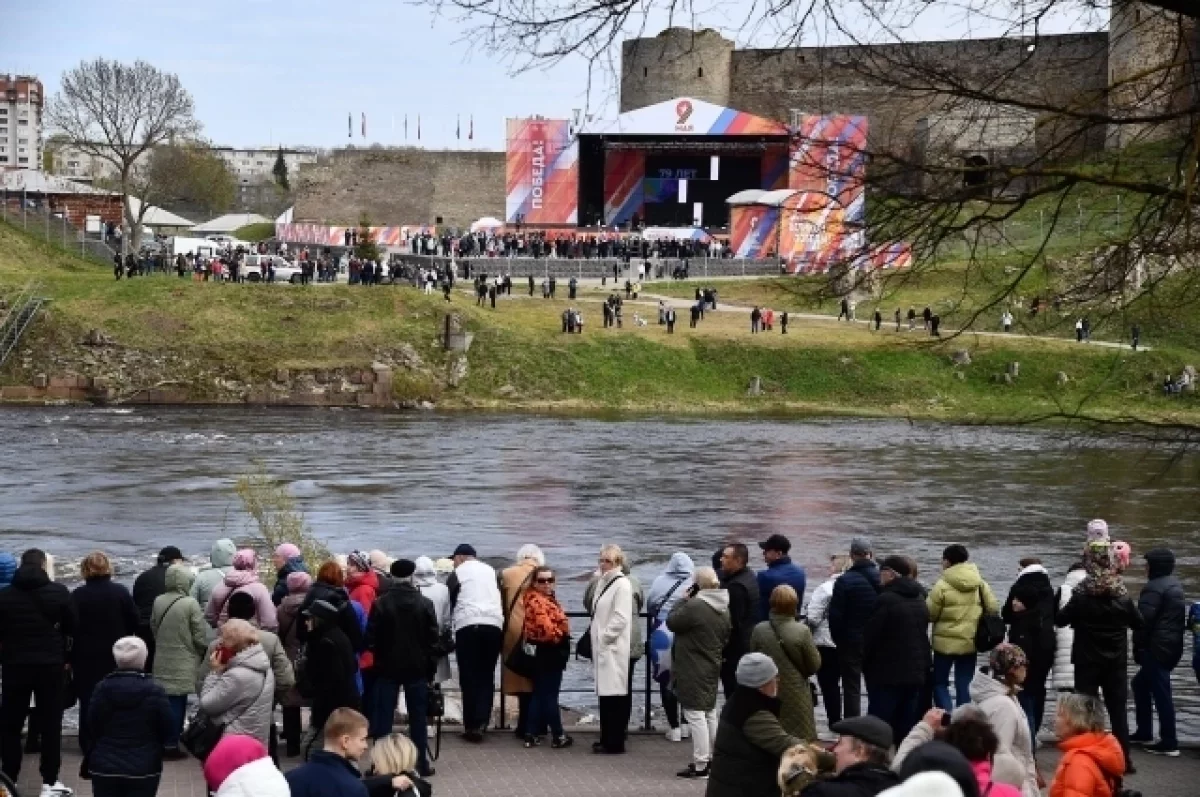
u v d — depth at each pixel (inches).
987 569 1849.2
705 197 6077.8
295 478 2608.3
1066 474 2829.7
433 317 4434.1
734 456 3075.8
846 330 4635.8
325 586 743.1
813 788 479.2
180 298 4419.3
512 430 3545.8
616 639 827.4
